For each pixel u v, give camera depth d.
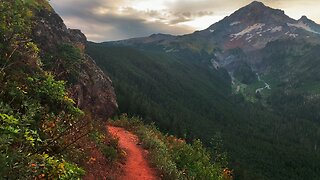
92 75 23.83
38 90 10.06
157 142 22.42
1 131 6.35
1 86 8.91
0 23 9.30
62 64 19.06
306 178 144.25
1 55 9.80
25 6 9.88
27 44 11.31
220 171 22.50
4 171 5.77
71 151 10.74
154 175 15.72
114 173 13.66
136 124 29.67
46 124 9.62
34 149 7.40
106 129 19.52
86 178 11.16
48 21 22.58
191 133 131.00
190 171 17.89
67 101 10.87
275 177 136.25
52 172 6.50
